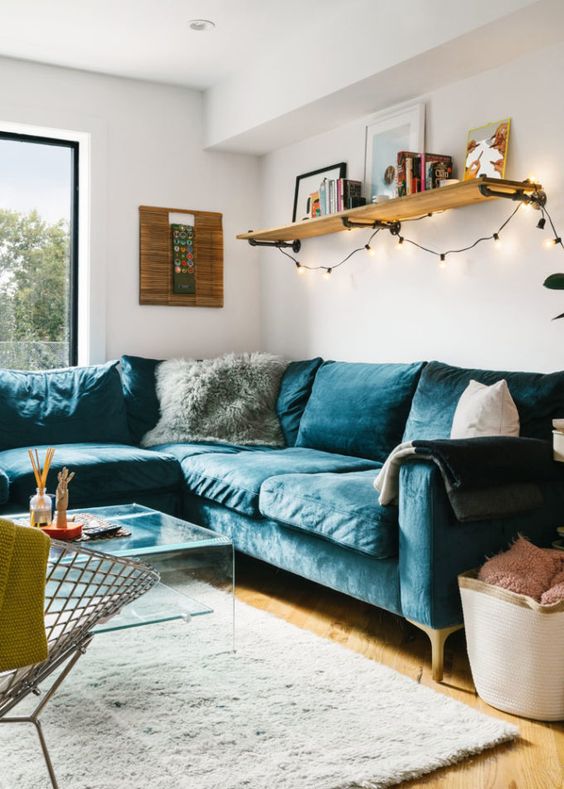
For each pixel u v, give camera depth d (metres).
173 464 3.93
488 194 3.25
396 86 3.83
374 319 4.33
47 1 3.75
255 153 5.24
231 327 5.28
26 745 2.09
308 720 2.25
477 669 2.44
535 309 3.41
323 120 4.43
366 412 3.80
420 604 2.56
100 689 2.45
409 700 2.38
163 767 1.98
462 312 3.77
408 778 1.96
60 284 4.89
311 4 3.79
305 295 4.90
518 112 3.45
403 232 4.11
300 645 2.83
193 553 2.67
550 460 2.78
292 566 3.23
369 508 2.77
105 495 3.72
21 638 1.37
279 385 4.62
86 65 4.60
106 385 4.43
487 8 3.08
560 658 2.28
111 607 1.82
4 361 4.75
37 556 1.39
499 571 2.43
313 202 4.48
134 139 4.87
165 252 4.99
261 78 4.49
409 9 3.45
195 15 3.92
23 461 3.62
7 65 4.47
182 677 2.55
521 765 2.04
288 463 3.64
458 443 2.56
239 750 2.07
